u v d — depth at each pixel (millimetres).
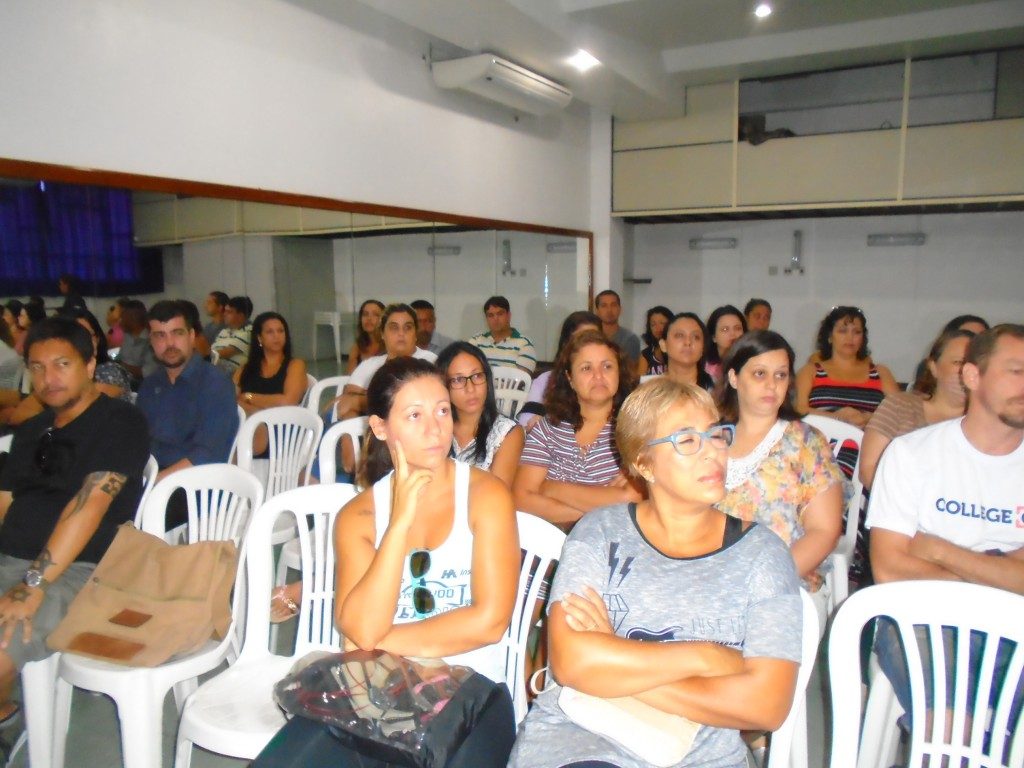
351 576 1410
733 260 6605
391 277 4309
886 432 2160
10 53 2371
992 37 4488
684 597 1180
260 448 3199
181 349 2762
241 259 3412
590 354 2115
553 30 3951
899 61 5051
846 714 1217
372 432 1550
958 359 2035
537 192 5512
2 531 1966
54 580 1788
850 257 6141
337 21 3635
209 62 3016
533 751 1158
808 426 1819
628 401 1265
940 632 1231
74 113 2559
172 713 2086
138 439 2004
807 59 4969
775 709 1061
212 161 3061
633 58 4855
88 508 1842
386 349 4031
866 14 4500
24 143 2428
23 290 2584
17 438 2031
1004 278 5578
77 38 2547
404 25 4082
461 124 4629
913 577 1563
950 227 5730
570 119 5906
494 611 1331
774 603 1130
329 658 1248
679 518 1229
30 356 1905
